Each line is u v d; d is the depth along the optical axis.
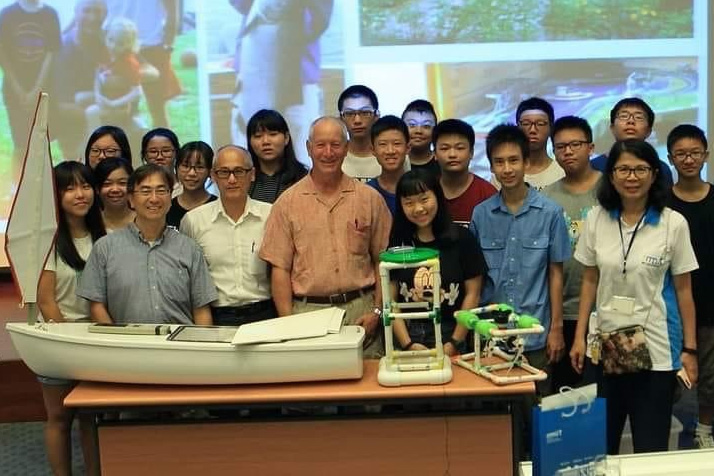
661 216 2.20
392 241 2.30
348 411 1.98
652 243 2.19
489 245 2.48
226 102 4.04
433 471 1.98
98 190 2.66
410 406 1.98
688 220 2.65
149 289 2.29
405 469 1.99
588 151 2.71
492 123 4.10
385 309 1.96
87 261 2.33
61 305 2.42
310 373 1.92
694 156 2.65
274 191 2.93
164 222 2.37
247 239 2.45
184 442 1.98
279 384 1.95
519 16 4.04
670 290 2.23
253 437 1.98
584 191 2.72
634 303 2.21
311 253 2.33
